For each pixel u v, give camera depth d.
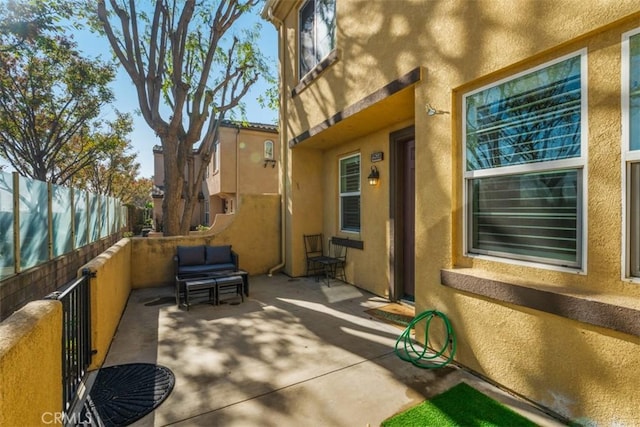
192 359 3.45
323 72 5.94
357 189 6.73
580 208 2.44
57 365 2.04
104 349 3.48
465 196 3.29
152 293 6.24
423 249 3.67
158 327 4.40
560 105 2.54
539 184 2.74
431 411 2.51
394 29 4.11
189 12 8.23
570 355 2.35
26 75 10.59
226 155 15.13
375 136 5.98
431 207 3.56
